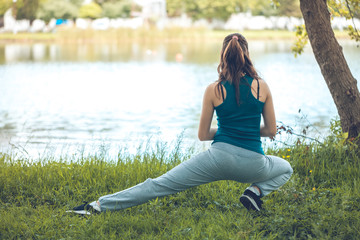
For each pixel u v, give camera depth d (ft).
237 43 11.94
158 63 77.51
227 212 13.56
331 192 14.44
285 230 12.04
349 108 17.10
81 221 12.68
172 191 12.75
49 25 195.62
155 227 12.58
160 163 17.65
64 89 50.57
